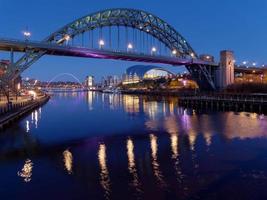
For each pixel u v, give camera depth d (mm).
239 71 148125
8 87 71625
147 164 25703
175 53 124188
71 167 25281
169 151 30219
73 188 20547
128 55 100062
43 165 26000
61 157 28688
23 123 52719
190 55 126188
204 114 63344
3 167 25500
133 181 21594
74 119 59250
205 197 18750
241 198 18547
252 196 18781
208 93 102938
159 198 18719
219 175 22500
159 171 23719
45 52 78812
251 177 21969
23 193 19875
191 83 186875
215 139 35719
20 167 25484
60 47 81438
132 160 27156
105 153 30078
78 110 79500
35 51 76812
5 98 83250
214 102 76500
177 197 18812
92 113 71188
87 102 117562
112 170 24250
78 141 36406
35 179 22406
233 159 26719
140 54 103625
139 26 114250
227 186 20375
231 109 70812
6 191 20219
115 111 75625
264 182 20969
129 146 33094
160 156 28328
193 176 22375
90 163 26406
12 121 49656
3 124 43531
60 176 23000
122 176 22703
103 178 22359
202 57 130875
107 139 37562
